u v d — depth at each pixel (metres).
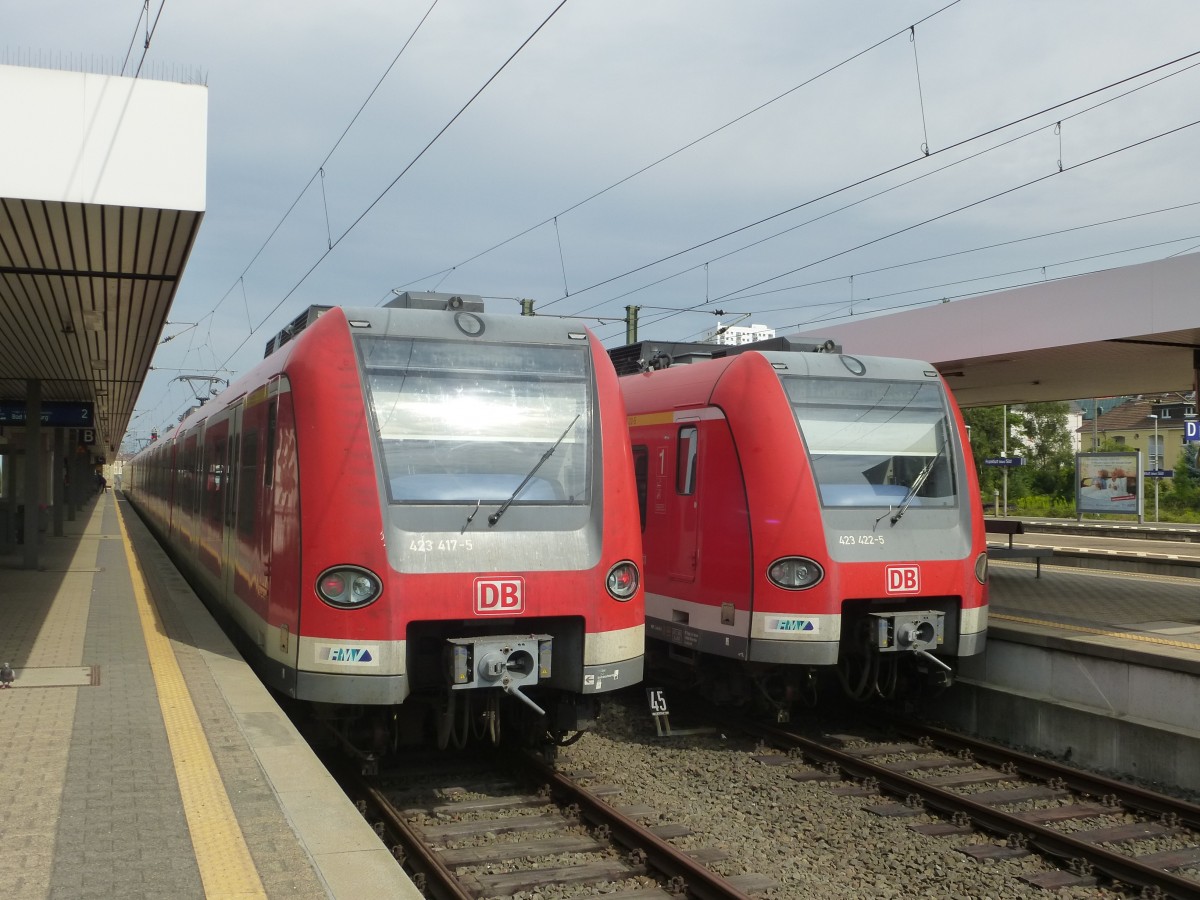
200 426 14.07
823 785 8.23
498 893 5.80
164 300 11.23
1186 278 10.19
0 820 4.88
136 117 7.43
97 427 35.03
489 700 7.29
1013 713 9.79
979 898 6.09
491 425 7.36
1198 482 53.09
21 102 7.22
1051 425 70.06
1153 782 8.34
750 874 6.16
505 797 7.48
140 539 25.72
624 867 6.19
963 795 7.96
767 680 10.08
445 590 6.82
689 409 10.31
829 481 9.31
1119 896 6.20
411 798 7.45
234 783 5.47
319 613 6.85
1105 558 18.39
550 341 7.77
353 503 6.88
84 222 7.93
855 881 6.22
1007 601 12.50
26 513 16.98
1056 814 7.53
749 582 9.29
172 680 7.90
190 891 4.10
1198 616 11.17
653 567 10.77
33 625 10.67
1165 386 16.44
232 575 9.84
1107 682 9.08
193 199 7.52
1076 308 11.32
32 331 13.45
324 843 4.66
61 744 6.15
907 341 13.51
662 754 9.09
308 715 8.19
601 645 7.21
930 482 9.73
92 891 4.08
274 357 8.52
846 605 9.66
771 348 10.76
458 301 7.89
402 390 7.24
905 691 10.70
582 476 7.46
